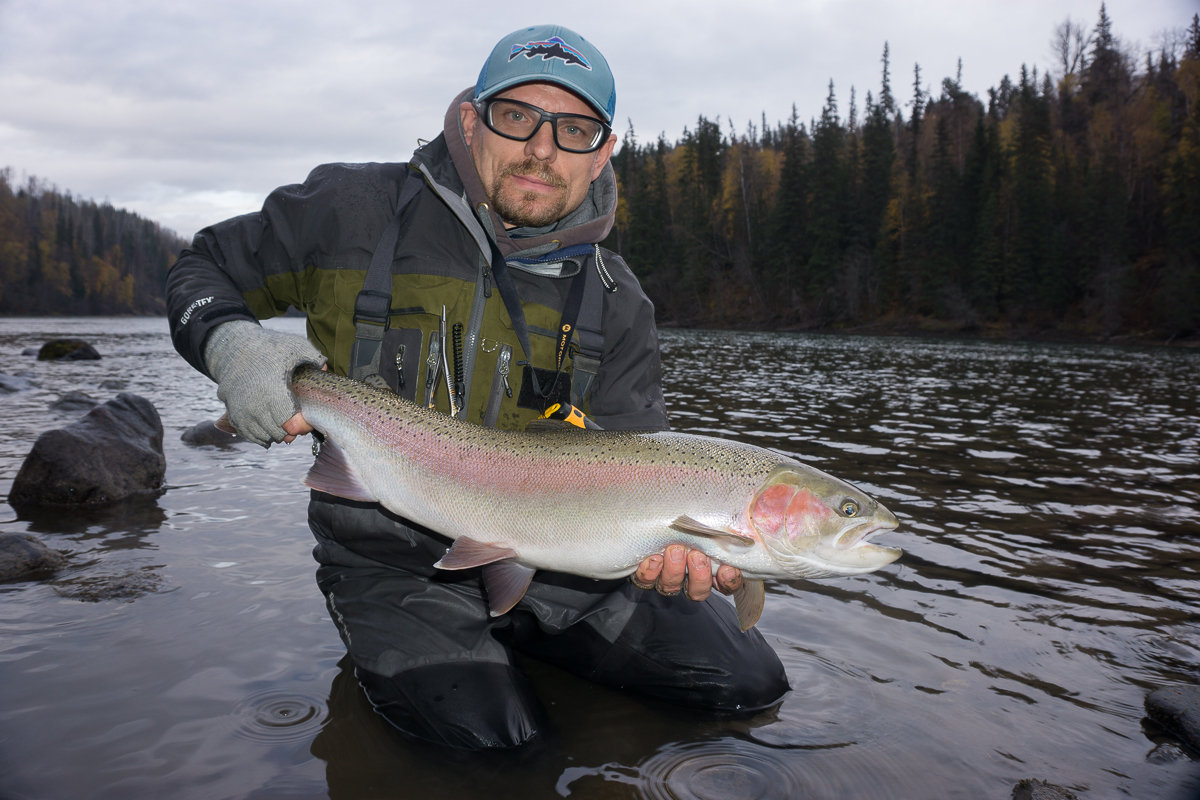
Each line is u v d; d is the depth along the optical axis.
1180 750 0.84
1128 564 1.46
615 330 1.03
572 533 0.86
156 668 0.95
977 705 0.94
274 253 0.96
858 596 1.28
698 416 3.40
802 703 0.94
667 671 0.94
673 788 0.77
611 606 0.98
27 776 0.74
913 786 0.78
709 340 13.05
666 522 0.85
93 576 1.24
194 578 1.25
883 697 0.95
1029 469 2.38
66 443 1.74
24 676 0.93
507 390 0.94
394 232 0.93
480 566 0.94
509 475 0.87
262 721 0.85
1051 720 0.91
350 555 0.96
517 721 0.83
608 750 0.84
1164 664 1.05
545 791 0.76
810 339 14.52
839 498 0.84
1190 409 4.20
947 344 13.32
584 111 0.93
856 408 3.88
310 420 0.89
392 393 0.91
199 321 0.88
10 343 10.23
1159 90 22.72
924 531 1.64
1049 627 1.17
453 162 0.97
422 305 0.93
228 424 0.88
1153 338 14.62
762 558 0.85
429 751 0.81
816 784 0.78
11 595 1.16
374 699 0.88
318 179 0.98
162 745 0.80
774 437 2.85
